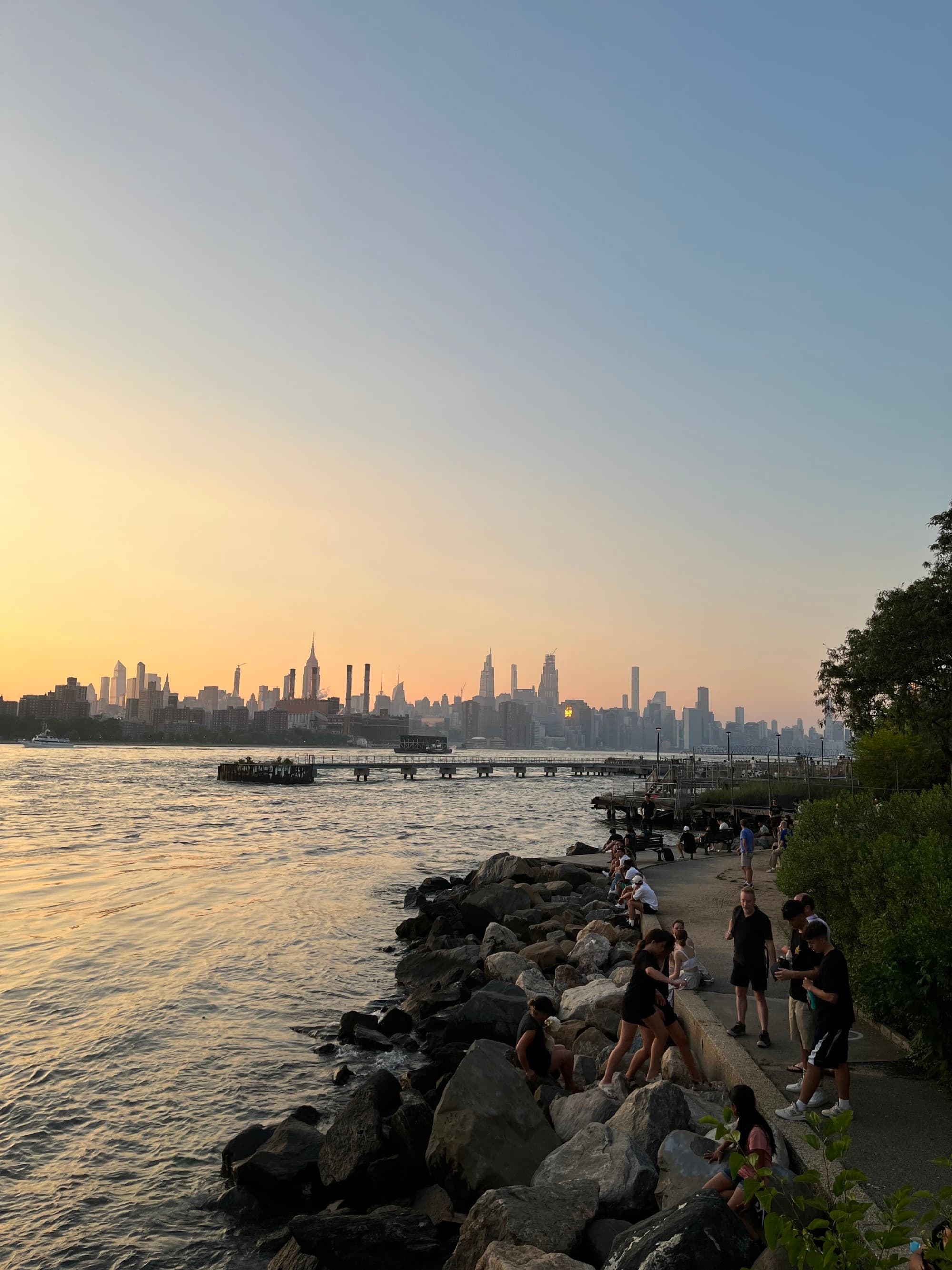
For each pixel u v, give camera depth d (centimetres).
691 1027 1314
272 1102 1352
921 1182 741
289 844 5116
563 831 6325
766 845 4009
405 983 2078
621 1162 823
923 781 4712
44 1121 1270
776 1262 596
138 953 2303
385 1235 855
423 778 15862
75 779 12706
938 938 922
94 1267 918
